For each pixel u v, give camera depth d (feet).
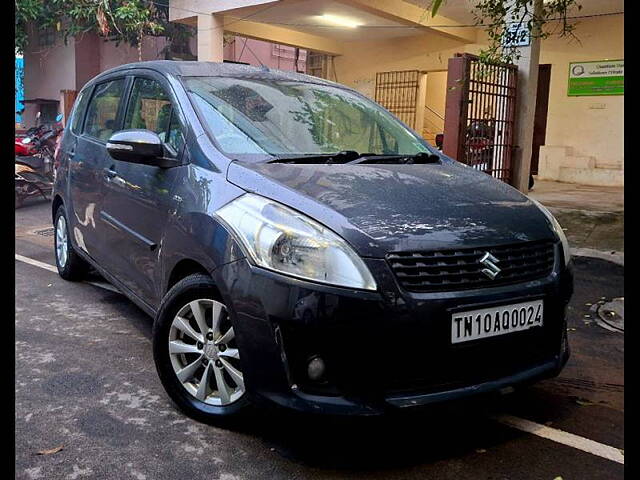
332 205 8.64
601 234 23.09
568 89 37.73
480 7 20.72
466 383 8.50
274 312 8.17
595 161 37.24
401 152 12.86
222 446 9.11
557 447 9.34
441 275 8.25
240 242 8.76
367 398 8.02
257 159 10.57
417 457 8.96
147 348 12.84
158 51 50.78
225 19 38.27
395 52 44.70
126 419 9.84
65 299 16.07
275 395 8.29
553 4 19.65
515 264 8.95
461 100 24.91
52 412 10.02
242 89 12.39
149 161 11.06
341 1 31.76
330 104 13.17
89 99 16.34
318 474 8.47
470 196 9.78
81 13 43.09
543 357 9.43
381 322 7.89
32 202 32.32
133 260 12.21
